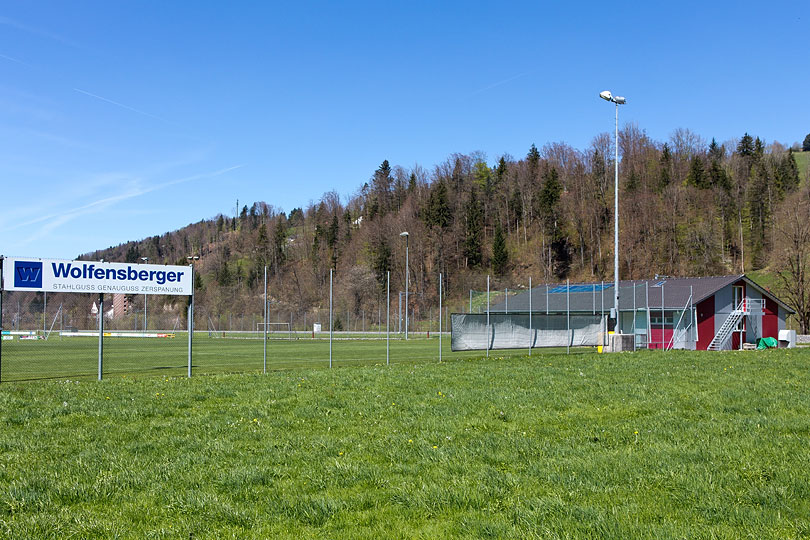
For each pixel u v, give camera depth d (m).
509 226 111.12
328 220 124.06
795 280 61.88
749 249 92.12
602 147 112.94
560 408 11.44
